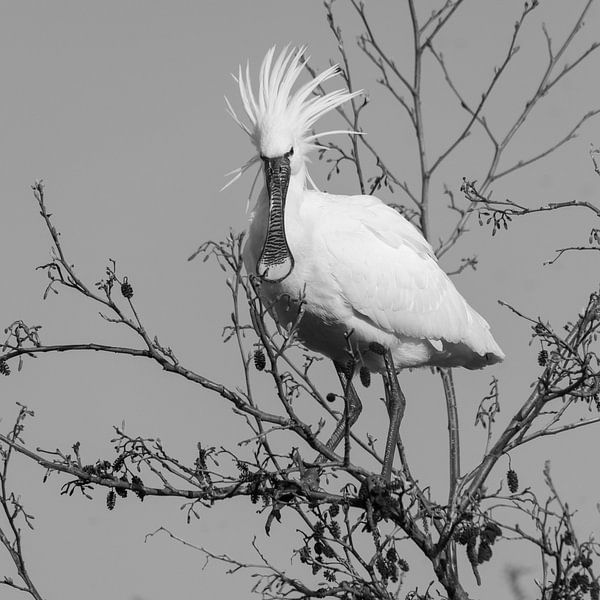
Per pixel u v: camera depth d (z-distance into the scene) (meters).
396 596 10.91
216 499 11.10
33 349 11.41
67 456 11.24
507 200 13.12
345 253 14.41
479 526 10.67
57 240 11.09
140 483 11.10
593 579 10.24
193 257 10.53
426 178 16.84
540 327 11.93
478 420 12.49
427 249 15.39
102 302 11.22
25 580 11.63
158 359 11.35
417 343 15.25
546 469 10.47
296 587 11.09
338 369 15.29
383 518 11.47
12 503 11.61
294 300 14.40
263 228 14.23
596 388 11.95
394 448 14.31
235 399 11.26
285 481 11.45
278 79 14.30
